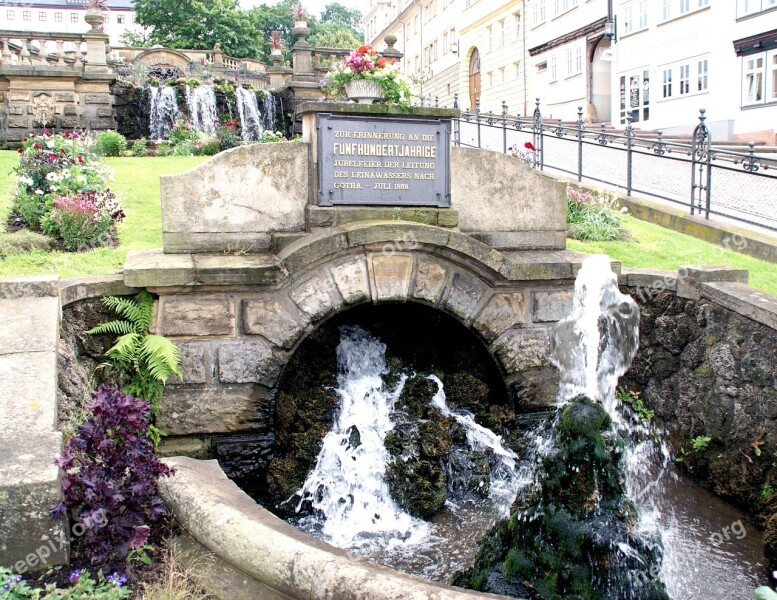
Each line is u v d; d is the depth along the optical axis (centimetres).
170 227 725
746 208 1304
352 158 747
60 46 2909
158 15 5897
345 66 765
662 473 772
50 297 629
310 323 710
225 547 391
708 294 746
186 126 2386
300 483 718
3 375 504
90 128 2403
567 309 787
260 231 745
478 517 705
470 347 828
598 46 3338
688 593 550
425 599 330
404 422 767
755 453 674
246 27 6128
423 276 739
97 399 418
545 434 793
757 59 2317
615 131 2356
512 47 4188
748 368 696
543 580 496
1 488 384
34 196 937
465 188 804
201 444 691
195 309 681
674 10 2705
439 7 5328
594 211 1148
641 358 831
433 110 757
